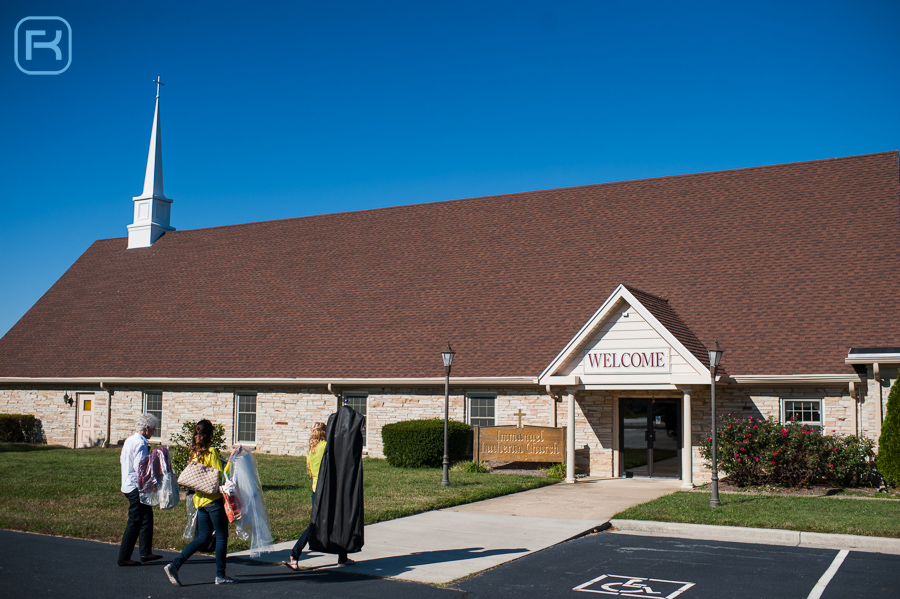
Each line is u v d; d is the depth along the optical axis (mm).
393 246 30484
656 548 11969
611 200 28047
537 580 9898
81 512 14234
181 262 34688
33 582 9234
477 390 23797
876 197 23484
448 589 9398
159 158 37750
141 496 10070
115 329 31844
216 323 29891
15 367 31672
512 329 24156
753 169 26656
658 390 20750
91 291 34938
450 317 25672
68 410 30750
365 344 26000
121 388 29859
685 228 25328
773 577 10078
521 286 25781
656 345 19438
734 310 21719
